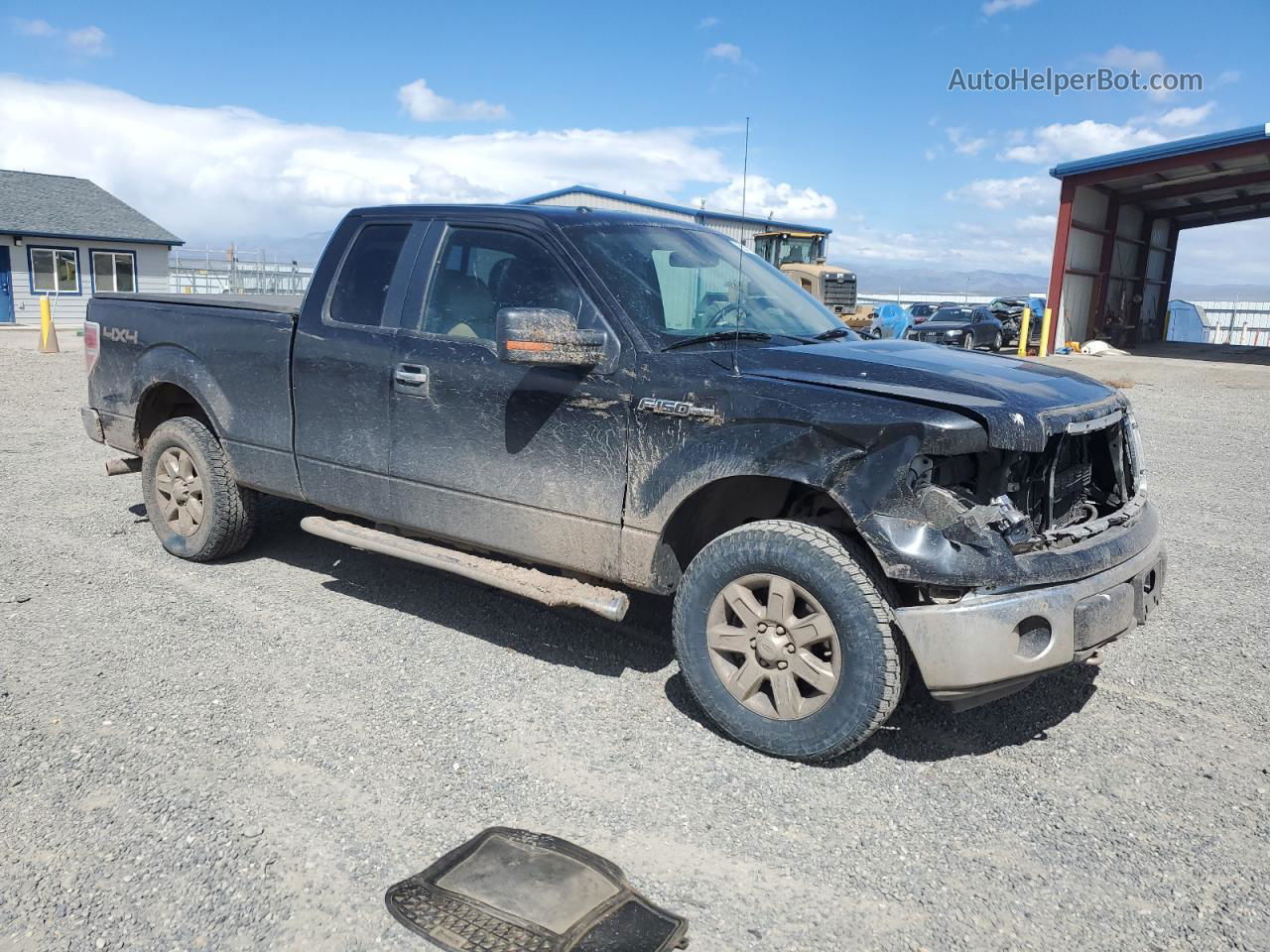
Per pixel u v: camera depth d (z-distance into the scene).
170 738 3.37
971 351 4.14
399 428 4.21
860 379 3.29
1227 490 7.80
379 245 4.46
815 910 2.54
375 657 4.12
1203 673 4.12
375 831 2.85
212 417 5.01
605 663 4.13
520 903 2.51
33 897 2.51
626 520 3.59
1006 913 2.55
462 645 4.29
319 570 5.28
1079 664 4.20
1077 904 2.59
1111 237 31.22
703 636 3.44
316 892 2.56
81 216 32.44
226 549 5.25
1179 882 2.69
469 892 2.56
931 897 2.61
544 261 3.91
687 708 3.72
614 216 4.21
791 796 3.10
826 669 3.18
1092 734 3.57
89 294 32.22
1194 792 3.17
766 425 3.25
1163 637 4.53
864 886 2.65
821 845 2.84
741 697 3.37
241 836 2.79
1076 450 3.60
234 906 2.50
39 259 30.98
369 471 4.37
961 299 67.88
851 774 3.25
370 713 3.60
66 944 2.34
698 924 2.48
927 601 3.06
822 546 3.14
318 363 4.48
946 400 3.05
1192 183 30.77
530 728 3.52
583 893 2.56
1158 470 8.64
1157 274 38.78
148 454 5.38
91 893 2.53
